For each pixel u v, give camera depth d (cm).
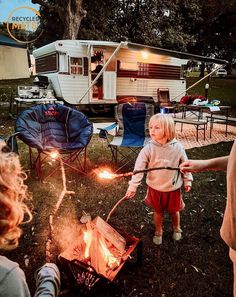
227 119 788
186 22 2119
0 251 259
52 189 402
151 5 1816
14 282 81
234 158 134
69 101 972
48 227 307
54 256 259
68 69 952
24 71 2081
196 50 2638
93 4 1719
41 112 477
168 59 1183
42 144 446
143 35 1811
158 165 262
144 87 1143
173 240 290
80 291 204
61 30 1861
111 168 495
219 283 234
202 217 338
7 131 757
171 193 268
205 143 718
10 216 83
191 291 225
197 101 986
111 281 196
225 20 2506
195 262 258
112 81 1038
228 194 139
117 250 221
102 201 372
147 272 243
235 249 142
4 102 1276
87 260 207
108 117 1099
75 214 338
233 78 3161
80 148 438
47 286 117
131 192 263
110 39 1778
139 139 500
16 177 89
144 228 311
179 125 989
